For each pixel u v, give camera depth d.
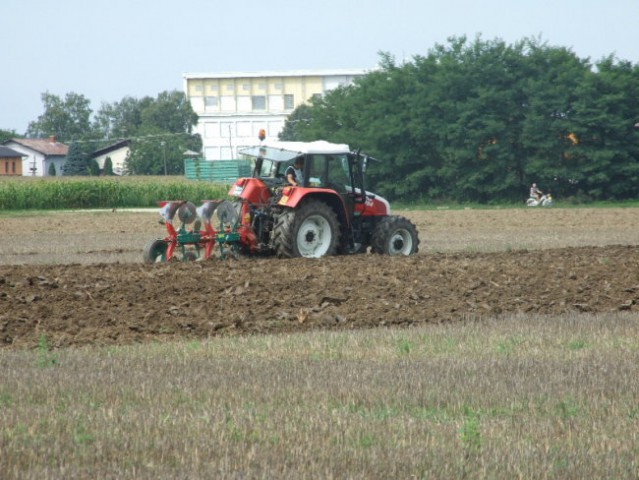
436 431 22.23
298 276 51.22
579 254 68.25
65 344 35.69
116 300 44.53
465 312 43.69
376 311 43.44
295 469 19.25
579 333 37.28
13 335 37.62
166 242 60.16
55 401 24.77
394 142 195.00
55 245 85.88
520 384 27.34
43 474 18.64
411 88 197.75
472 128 189.75
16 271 52.97
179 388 26.39
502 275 53.66
